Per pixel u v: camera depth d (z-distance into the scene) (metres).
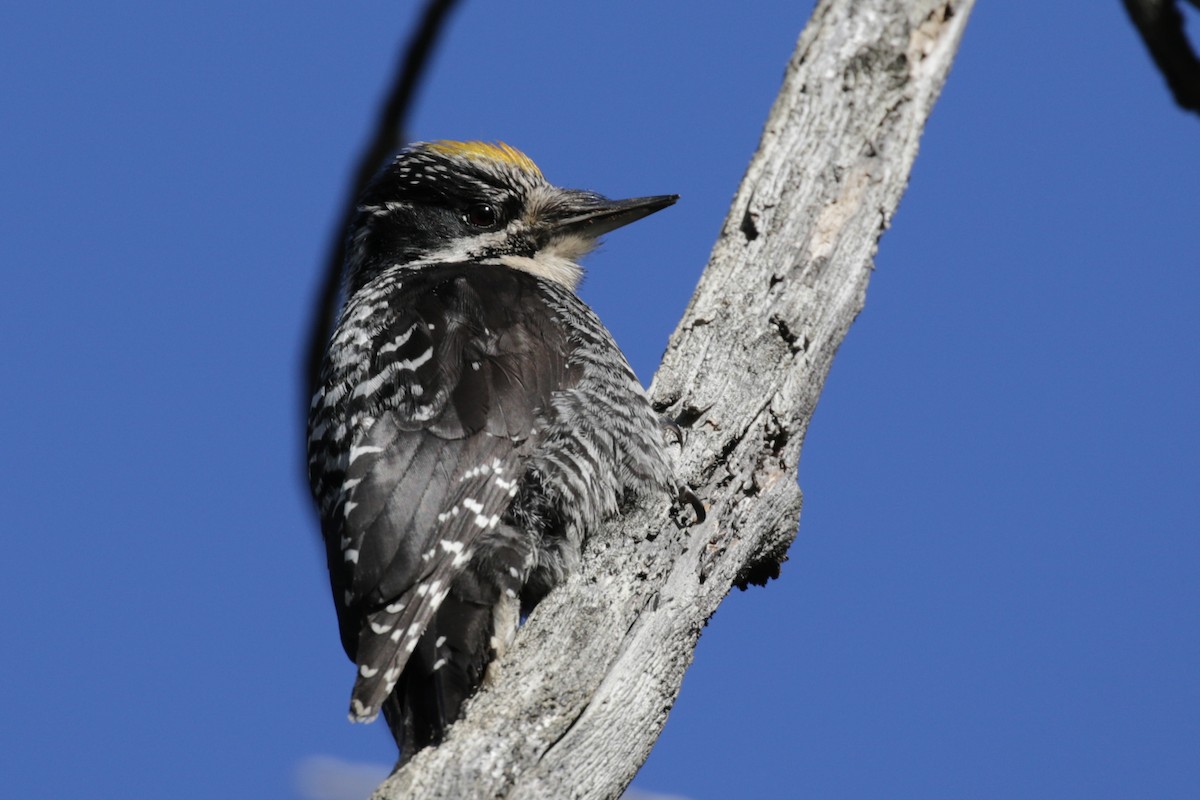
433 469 9.82
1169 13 11.16
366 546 9.49
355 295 12.09
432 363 10.37
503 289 11.15
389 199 12.86
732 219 10.59
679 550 9.57
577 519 10.08
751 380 10.20
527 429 10.20
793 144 10.55
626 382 10.48
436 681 8.87
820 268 10.39
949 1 10.76
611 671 8.82
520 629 9.00
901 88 10.62
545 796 8.07
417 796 7.80
